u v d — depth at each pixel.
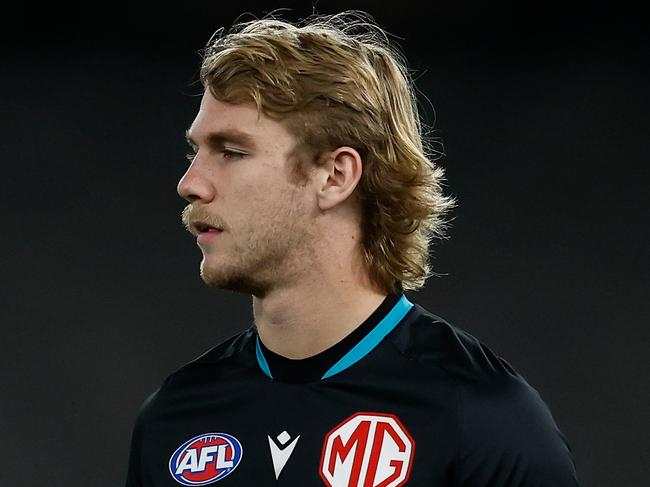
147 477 6.45
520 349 22.14
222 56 5.99
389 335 6.30
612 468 20.42
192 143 6.23
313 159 6.01
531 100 24.39
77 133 25.39
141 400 22.42
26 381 22.45
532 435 5.80
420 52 25.17
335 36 6.34
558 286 22.53
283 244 5.98
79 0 26.11
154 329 23.23
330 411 6.11
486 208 23.52
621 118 23.75
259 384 6.38
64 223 24.45
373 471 5.87
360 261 6.29
